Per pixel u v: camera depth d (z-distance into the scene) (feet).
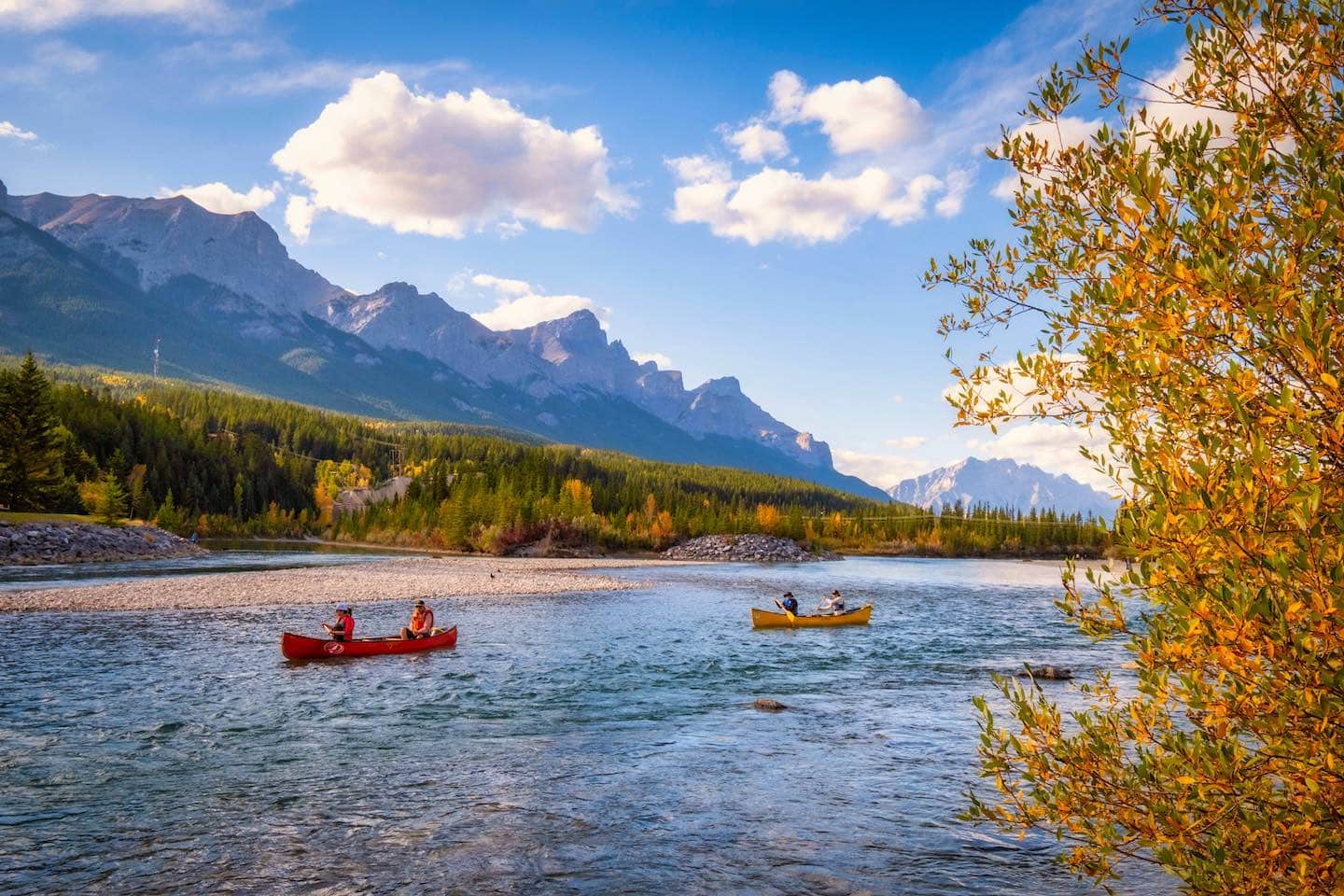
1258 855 13.61
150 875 31.01
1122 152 15.67
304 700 63.52
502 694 67.77
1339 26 14.37
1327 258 13.69
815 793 42.24
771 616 120.88
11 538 199.52
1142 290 13.91
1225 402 12.78
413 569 231.09
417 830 36.27
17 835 34.91
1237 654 11.89
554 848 34.32
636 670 81.10
